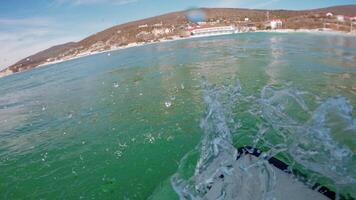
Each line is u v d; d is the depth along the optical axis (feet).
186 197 8.61
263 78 25.79
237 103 15.31
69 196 10.89
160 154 13.00
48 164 14.08
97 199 10.38
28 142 18.04
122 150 14.11
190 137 14.26
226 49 56.54
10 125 23.52
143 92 26.43
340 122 9.18
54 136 18.17
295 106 14.93
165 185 10.20
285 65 31.63
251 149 9.79
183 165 11.44
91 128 18.22
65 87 39.22
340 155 8.16
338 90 20.04
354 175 7.58
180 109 19.20
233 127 12.26
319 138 8.70
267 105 13.17
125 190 10.64
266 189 7.45
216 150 10.18
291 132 9.95
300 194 7.14
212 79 27.84
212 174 8.79
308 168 8.02
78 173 12.55
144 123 17.43
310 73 26.50
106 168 12.53
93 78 42.39
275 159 8.80
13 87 54.29
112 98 25.80
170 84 28.40
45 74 69.31
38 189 11.80
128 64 53.16
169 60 49.16
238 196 7.41
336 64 30.68
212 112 13.60
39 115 25.20
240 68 32.22
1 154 16.63
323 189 7.25
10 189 12.16
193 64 40.47
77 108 24.52
